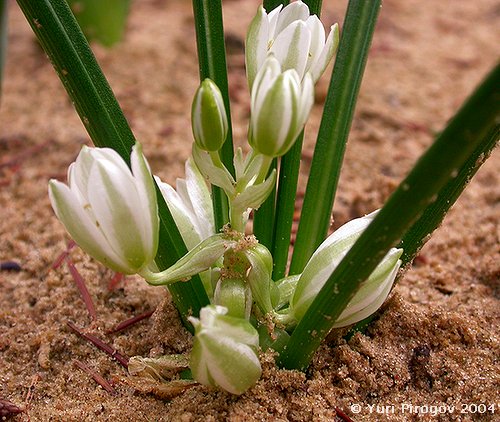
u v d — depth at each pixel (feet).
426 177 0.35
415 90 1.07
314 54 0.43
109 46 1.05
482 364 0.52
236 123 0.96
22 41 1.21
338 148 0.50
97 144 0.47
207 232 0.51
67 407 0.51
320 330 0.44
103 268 0.66
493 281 0.65
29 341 0.58
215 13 0.48
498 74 0.30
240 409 0.47
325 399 0.49
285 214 0.52
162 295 0.62
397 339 0.54
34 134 0.94
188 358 0.49
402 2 1.39
